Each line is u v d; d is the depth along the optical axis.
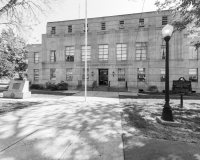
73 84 18.92
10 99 9.20
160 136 3.50
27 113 5.53
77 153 2.66
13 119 4.71
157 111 6.13
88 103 8.00
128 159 2.48
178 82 7.27
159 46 16.89
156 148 2.86
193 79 16.28
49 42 20.14
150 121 4.74
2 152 2.65
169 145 3.00
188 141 3.23
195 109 6.64
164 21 17.67
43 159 2.45
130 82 17.31
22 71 23.16
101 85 18.44
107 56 18.34
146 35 17.25
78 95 12.01
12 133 3.54
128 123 4.50
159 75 16.72
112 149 2.83
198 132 3.81
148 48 17.09
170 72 16.48
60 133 3.59
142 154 2.64
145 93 14.15
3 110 5.97
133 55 17.42
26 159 2.44
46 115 5.29
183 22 7.65
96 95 12.03
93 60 18.45
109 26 19.33
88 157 2.54
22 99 9.26
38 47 20.95
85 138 3.32
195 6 6.97
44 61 20.19
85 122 4.53
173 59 16.42
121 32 17.86
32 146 2.90
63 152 2.69
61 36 19.72
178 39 16.42
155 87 16.14
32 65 21.11
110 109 6.48
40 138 3.28
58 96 11.16
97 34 18.50
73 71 19.02
